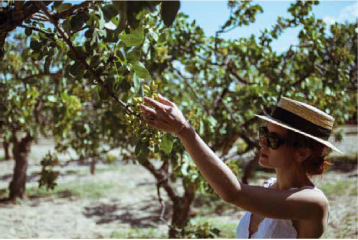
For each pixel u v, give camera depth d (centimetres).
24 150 1152
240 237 162
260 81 490
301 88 486
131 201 1195
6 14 144
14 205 1079
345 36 463
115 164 1894
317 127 143
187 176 368
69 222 952
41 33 190
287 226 136
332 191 1108
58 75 450
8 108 474
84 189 1330
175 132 122
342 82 464
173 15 105
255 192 123
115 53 167
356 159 1616
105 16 136
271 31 463
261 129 152
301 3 445
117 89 166
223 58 509
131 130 152
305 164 145
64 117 501
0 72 425
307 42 473
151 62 405
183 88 638
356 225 753
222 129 455
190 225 464
